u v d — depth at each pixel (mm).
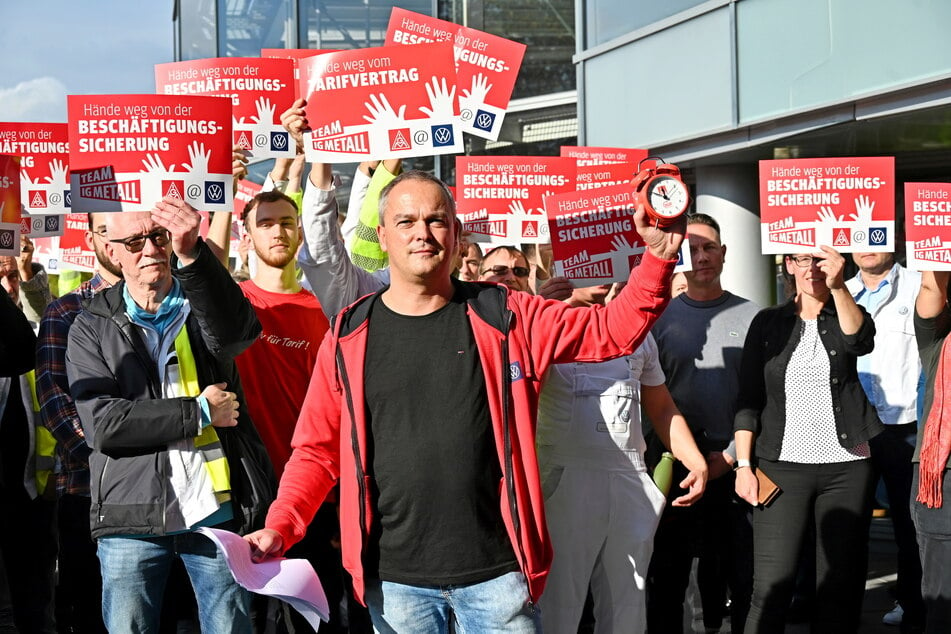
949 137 9375
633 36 11008
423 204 3660
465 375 3654
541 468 4996
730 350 6156
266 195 5625
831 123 8883
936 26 8016
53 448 6344
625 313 3697
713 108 10039
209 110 4516
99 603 5453
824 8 8859
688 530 5980
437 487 3604
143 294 4285
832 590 5332
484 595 3623
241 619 4227
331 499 5340
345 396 3717
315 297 5676
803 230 5520
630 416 4996
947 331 5551
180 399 4082
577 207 5086
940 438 5273
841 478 5328
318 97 5273
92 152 4480
